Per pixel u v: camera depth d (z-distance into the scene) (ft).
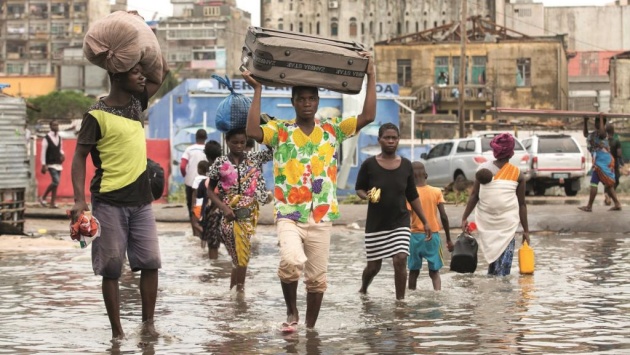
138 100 30.37
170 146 130.93
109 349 28.91
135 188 29.91
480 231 47.24
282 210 31.40
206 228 55.62
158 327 32.65
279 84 31.30
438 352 28.17
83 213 28.55
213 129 132.57
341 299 39.37
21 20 507.71
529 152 123.03
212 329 32.37
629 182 133.49
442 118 239.50
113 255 29.55
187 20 431.02
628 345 29.09
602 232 74.18
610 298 39.11
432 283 43.19
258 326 32.86
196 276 47.57
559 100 272.10
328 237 31.89
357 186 39.22
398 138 38.70
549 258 55.26
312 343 29.78
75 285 43.73
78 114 351.67
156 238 30.68
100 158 29.50
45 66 504.84
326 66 31.09
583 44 399.03
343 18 400.47
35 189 114.32
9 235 69.77
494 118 249.75
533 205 96.12
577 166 120.37
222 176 41.16
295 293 32.48
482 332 31.48
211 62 418.31
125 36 29.07
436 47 272.51
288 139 31.45
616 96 275.80
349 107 130.62
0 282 44.75
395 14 400.06
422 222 39.42
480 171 46.93
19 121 71.31
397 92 136.46
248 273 48.91
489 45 273.13
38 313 35.86
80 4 506.07
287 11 403.34
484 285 43.62
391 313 35.73
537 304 37.65
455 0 395.96
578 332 31.35
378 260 39.63
